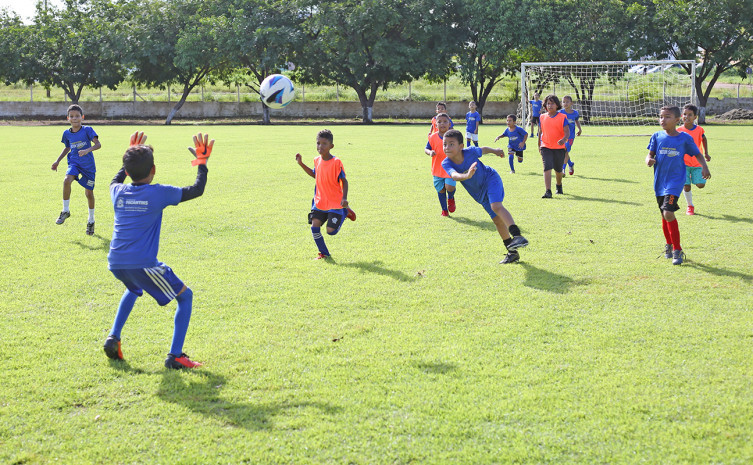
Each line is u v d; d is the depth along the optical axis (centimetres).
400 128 3612
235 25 4028
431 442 329
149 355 440
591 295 563
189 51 3991
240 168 1523
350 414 358
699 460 309
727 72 4847
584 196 1102
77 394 384
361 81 4188
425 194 1143
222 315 520
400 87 5606
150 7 4250
